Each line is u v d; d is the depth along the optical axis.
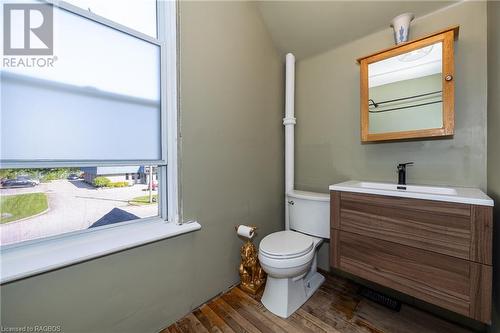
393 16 1.47
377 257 1.21
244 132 1.72
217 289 1.53
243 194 1.72
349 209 1.31
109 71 1.09
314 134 1.93
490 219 0.90
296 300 1.39
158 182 1.34
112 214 1.15
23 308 0.83
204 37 1.41
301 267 1.32
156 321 1.21
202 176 1.43
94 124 1.04
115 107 1.11
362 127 1.55
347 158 1.74
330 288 1.60
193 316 1.33
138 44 1.20
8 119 0.84
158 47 1.28
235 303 1.45
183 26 1.29
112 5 1.11
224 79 1.55
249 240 1.62
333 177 1.82
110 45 1.09
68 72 0.97
